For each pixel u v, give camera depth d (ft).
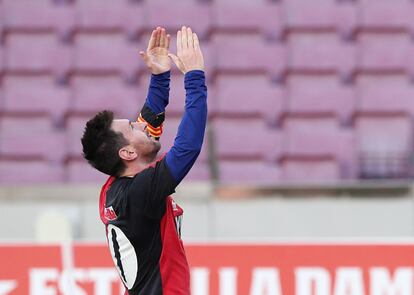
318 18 140.77
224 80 132.98
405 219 106.32
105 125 44.86
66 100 132.77
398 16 140.46
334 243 81.05
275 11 141.59
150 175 42.70
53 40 139.33
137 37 140.15
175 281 43.98
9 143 126.72
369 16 140.56
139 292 44.47
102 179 122.83
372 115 127.54
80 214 106.32
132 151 44.75
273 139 125.70
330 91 131.54
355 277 80.59
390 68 135.54
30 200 107.04
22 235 106.83
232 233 106.01
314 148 125.49
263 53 136.67
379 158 123.75
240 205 106.32
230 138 125.29
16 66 136.98
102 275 81.30
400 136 126.11
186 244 81.56
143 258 43.98
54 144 127.03
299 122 127.65
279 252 81.25
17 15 141.59
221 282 81.05
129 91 133.08
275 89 131.95
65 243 81.71
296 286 80.84
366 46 136.87
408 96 131.75
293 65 135.95
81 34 138.51
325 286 80.64
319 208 106.73
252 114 128.16
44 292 81.20
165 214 43.96
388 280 80.38
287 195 106.52
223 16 140.97
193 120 42.68
